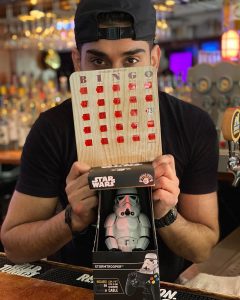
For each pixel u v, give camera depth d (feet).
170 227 3.59
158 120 2.90
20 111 12.56
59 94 13.50
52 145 4.11
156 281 2.48
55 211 4.37
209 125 4.25
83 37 3.67
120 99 2.90
